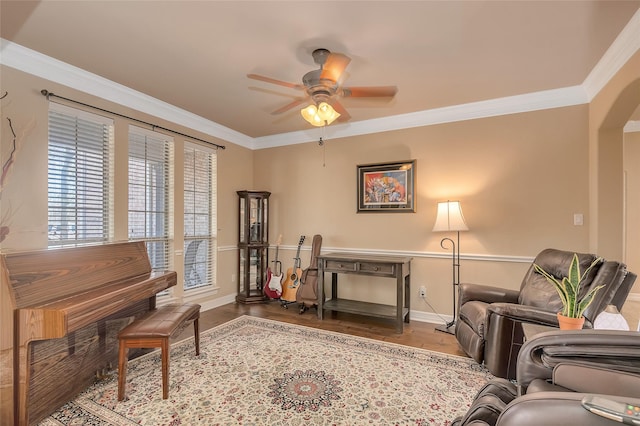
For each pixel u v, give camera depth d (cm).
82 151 283
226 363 255
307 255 452
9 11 191
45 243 253
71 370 205
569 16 196
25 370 172
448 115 362
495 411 117
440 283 368
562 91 308
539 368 131
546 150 322
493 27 208
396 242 393
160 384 223
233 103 347
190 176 398
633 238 463
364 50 237
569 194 313
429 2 184
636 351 115
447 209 328
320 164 445
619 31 212
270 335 319
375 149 406
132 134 328
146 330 209
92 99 287
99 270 228
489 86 302
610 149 285
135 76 283
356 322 366
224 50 239
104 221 301
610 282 204
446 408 197
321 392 214
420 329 343
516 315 220
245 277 448
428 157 375
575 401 78
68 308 172
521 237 332
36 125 248
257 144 489
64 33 216
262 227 466
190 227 398
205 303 414
